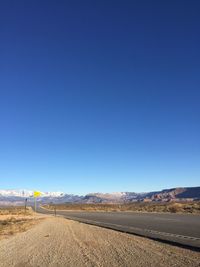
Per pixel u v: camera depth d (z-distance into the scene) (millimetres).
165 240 20688
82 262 14133
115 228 31453
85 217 55031
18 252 17438
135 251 16703
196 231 25844
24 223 40500
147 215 54344
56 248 18672
